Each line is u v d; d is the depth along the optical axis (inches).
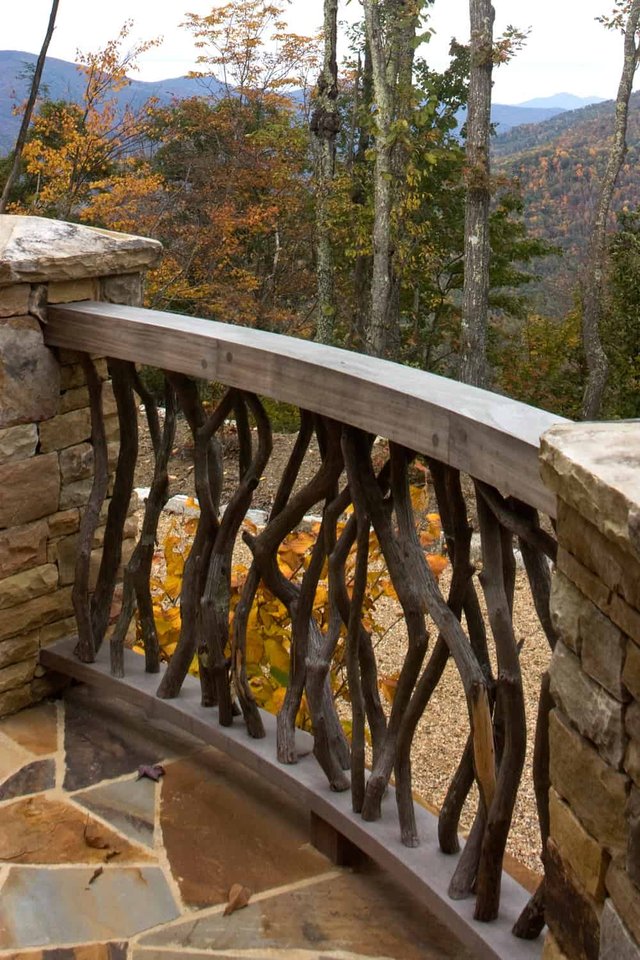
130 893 73.0
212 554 83.2
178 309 784.9
